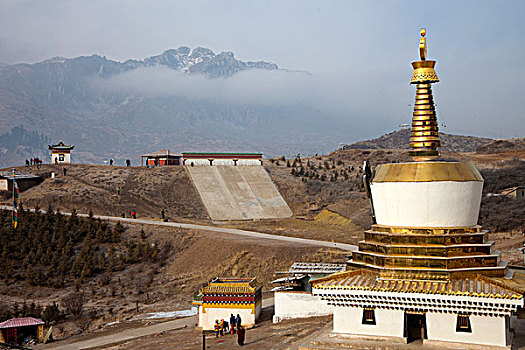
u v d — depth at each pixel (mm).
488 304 25344
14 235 82500
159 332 50625
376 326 27781
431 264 27312
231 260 76188
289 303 46562
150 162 154250
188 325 52875
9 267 74125
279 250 76312
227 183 132000
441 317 26594
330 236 90812
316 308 45688
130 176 133750
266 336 40562
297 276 49406
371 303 27594
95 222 92625
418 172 27906
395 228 28547
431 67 29422
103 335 52625
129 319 59094
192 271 76500
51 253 79375
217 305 48438
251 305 47750
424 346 26469
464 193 27750
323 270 49375
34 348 49938
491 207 94500
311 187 129625
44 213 95875
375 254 28797
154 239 88438
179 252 83438
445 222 27891
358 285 27688
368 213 104000
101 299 68062
